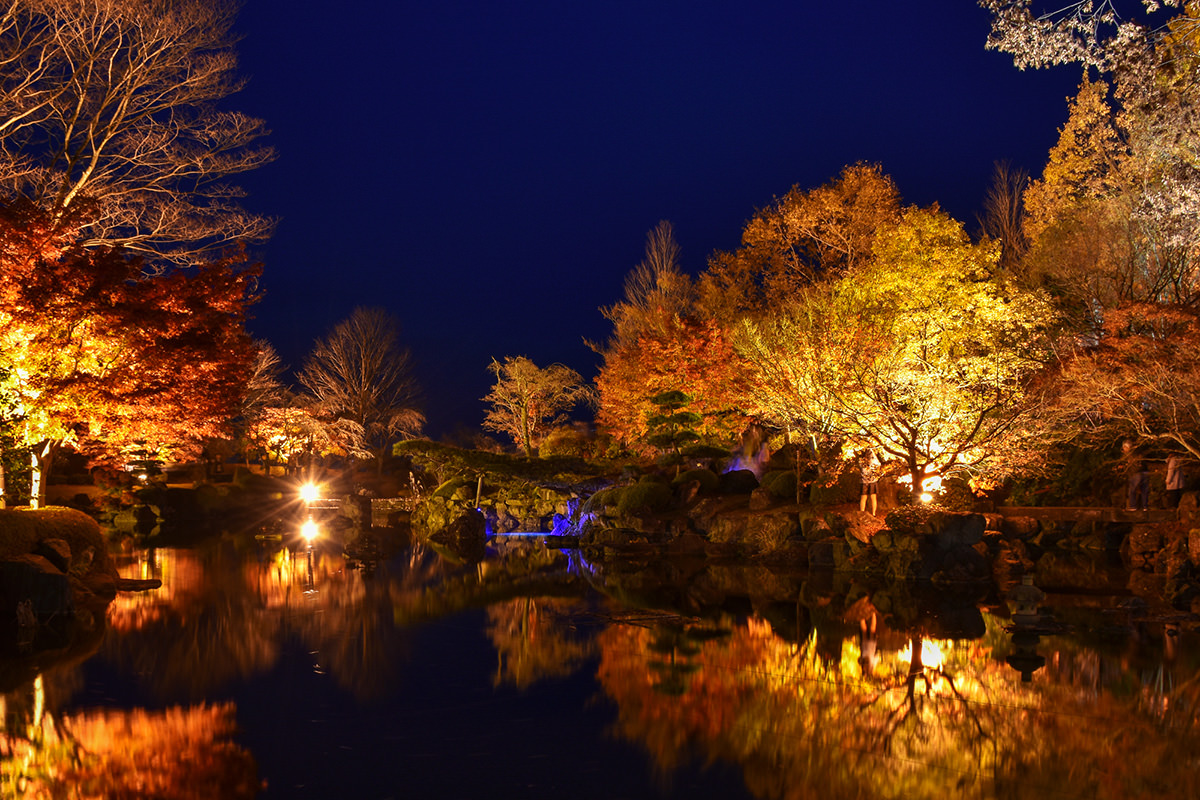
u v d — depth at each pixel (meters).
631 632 14.38
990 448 24.12
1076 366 22.00
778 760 8.27
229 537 30.98
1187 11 14.12
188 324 18.36
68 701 9.92
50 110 23.52
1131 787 7.56
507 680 11.17
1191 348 20.75
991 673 11.50
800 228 43.78
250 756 8.26
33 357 16.27
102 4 22.75
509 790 7.52
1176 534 21.34
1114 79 12.72
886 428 25.31
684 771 7.98
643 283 51.62
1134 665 11.90
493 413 57.06
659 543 27.97
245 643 13.09
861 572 22.20
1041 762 8.18
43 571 14.66
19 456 19.03
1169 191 24.06
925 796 7.33
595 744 8.69
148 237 25.41
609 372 45.03
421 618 15.48
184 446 41.22
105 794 7.27
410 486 52.50
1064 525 26.88
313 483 50.66
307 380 62.12
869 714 9.69
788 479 27.91
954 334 26.11
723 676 11.45
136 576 20.31
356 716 9.56
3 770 7.80
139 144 24.77
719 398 34.62
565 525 34.09
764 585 20.33
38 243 15.81
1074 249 29.58
